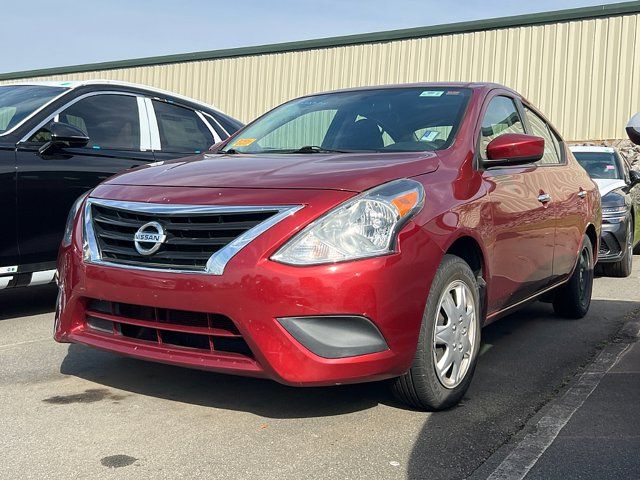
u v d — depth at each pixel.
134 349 3.23
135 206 3.26
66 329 3.49
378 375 3.01
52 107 5.40
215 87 23.12
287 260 2.90
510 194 3.99
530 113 5.10
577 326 5.39
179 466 2.77
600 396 3.65
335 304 2.88
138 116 5.97
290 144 4.38
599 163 9.25
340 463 2.81
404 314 3.04
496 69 18.64
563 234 4.86
